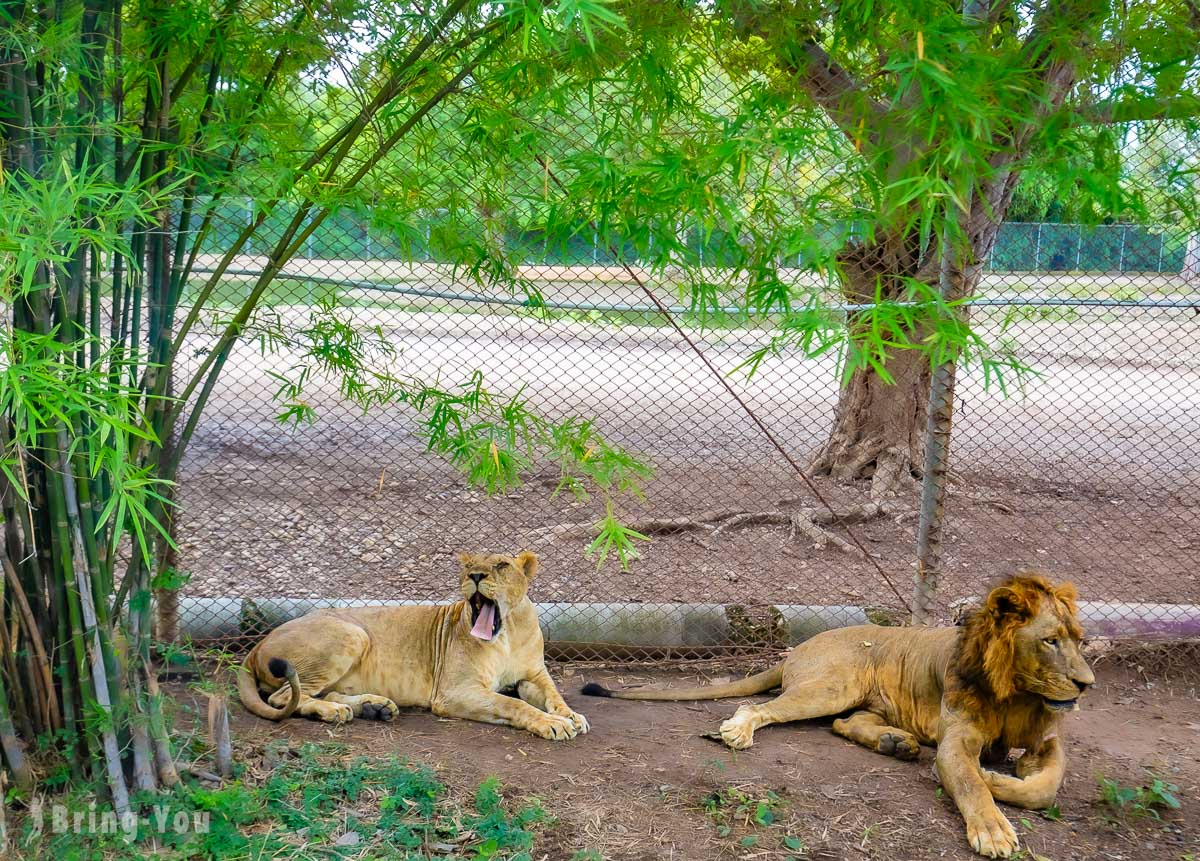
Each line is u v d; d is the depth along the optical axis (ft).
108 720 11.34
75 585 11.32
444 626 16.02
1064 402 41.22
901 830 12.34
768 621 18.71
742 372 44.73
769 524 26.07
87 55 10.41
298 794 12.41
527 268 14.58
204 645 17.39
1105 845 12.26
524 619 16.11
